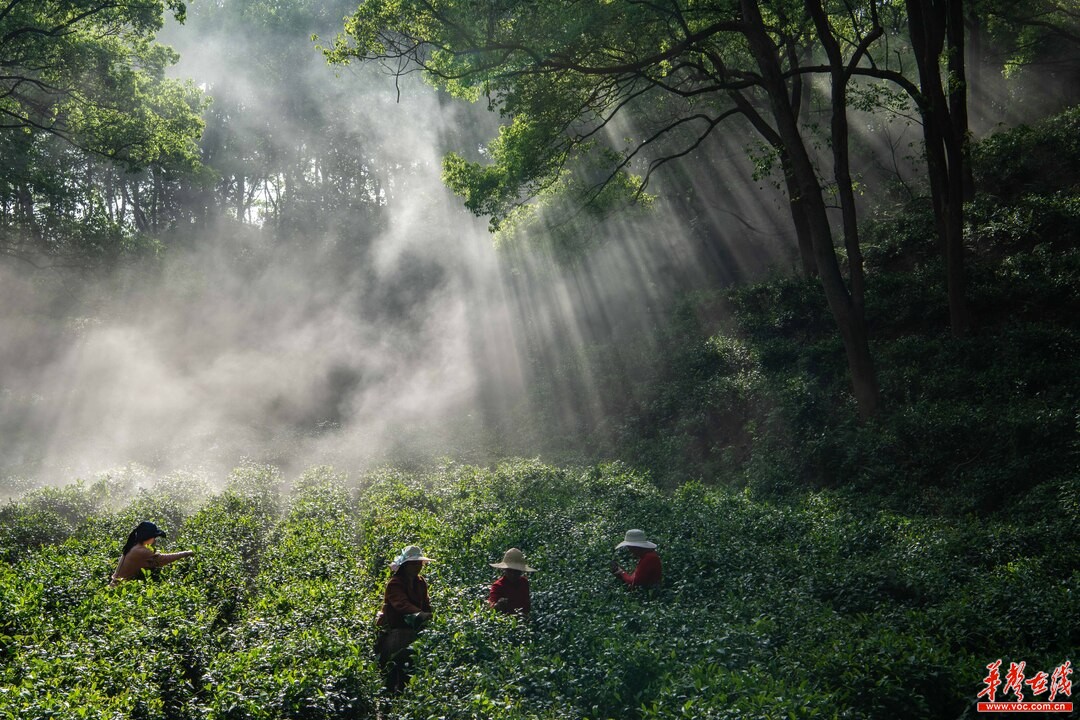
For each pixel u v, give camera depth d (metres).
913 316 25.00
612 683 8.02
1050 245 24.53
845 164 20.83
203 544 14.77
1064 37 36.38
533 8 21.36
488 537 14.65
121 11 30.44
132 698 7.13
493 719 7.18
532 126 23.84
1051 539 12.69
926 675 7.78
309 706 7.56
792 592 10.82
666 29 23.28
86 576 11.59
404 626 9.78
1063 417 17.23
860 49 20.97
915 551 12.77
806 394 22.58
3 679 7.45
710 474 23.50
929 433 18.77
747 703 7.04
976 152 29.69
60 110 33.38
